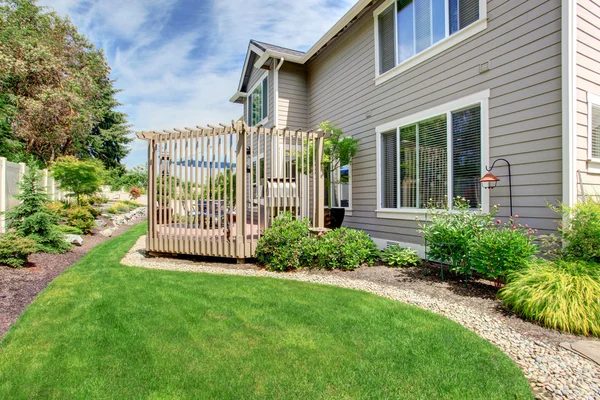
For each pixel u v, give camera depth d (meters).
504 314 3.61
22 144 14.69
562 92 4.38
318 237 6.32
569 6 4.32
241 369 2.54
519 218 4.87
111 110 28.48
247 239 6.83
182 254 7.16
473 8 5.61
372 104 8.02
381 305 3.91
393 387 2.32
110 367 2.57
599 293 3.25
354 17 8.09
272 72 11.05
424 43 6.57
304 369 2.54
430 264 6.16
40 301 4.00
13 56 14.33
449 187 5.95
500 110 5.13
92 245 8.28
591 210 3.87
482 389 2.29
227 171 6.46
